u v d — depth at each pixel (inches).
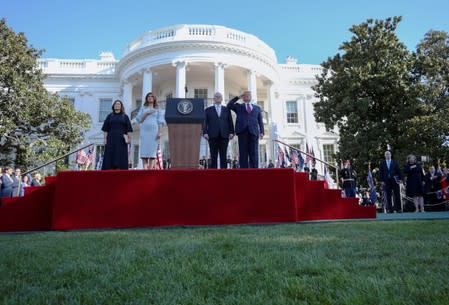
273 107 982.4
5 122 722.8
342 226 214.5
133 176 242.7
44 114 780.6
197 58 871.7
